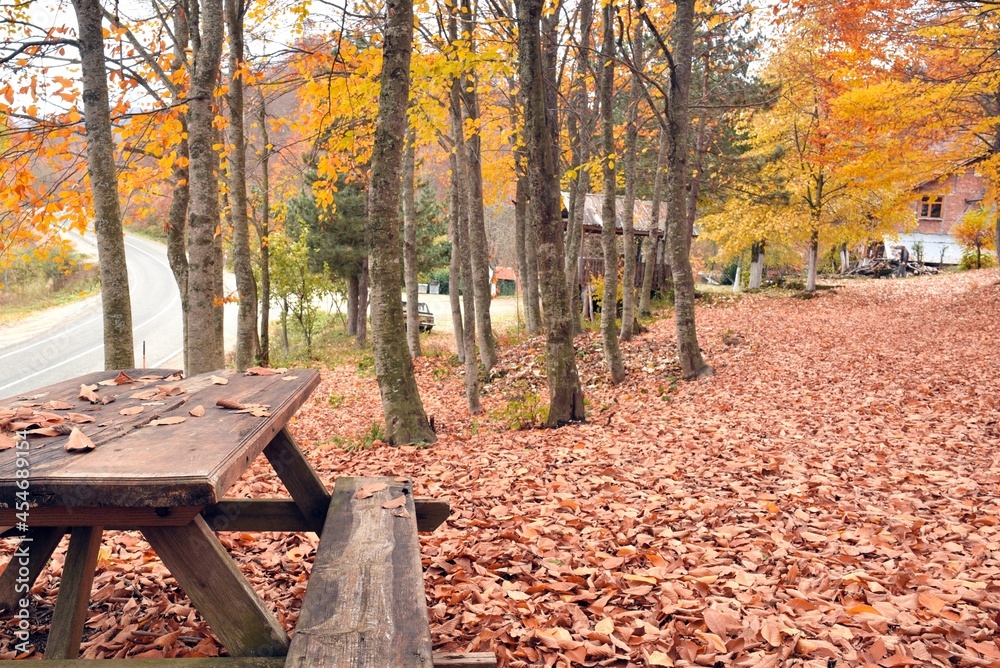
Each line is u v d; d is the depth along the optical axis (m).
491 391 14.44
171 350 24.75
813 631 2.93
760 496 5.03
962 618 2.98
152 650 2.66
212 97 7.59
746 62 21.84
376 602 1.91
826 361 11.99
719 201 27.77
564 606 3.19
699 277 54.28
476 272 15.38
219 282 11.00
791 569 3.59
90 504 1.60
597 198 27.92
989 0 10.51
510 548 3.99
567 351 9.12
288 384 3.22
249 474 6.23
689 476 5.81
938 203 42.66
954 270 34.88
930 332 14.71
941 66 13.23
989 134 16.67
